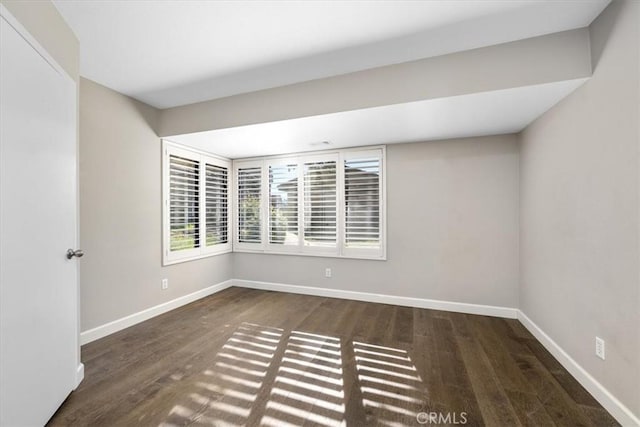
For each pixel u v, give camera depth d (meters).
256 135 3.16
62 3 1.59
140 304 3.01
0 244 1.21
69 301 1.73
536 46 1.94
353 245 3.75
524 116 2.54
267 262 4.28
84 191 2.49
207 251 3.95
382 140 3.39
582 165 1.90
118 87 2.70
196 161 3.83
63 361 1.66
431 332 2.72
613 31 1.59
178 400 1.71
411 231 3.49
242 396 1.75
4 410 1.22
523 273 2.93
